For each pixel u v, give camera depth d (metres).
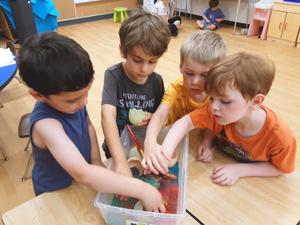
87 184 0.62
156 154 0.73
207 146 0.85
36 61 0.56
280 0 3.76
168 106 0.93
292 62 3.16
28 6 3.06
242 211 0.64
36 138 0.68
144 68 0.84
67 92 0.58
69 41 0.60
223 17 4.77
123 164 0.72
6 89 2.58
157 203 0.62
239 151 0.80
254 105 0.66
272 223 0.61
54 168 0.74
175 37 4.22
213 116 0.74
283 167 0.73
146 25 0.81
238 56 0.65
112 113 0.89
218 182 0.72
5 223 0.62
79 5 5.14
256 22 4.18
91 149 0.85
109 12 5.61
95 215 0.63
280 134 0.69
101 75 2.88
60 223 0.62
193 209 0.64
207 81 0.66
